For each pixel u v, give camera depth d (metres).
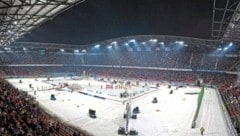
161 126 32.53
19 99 34.06
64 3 23.64
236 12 36.00
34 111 31.16
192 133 29.80
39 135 21.44
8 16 32.44
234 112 35.69
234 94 48.69
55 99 49.62
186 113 40.53
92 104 46.06
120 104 46.91
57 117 35.62
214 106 46.75
